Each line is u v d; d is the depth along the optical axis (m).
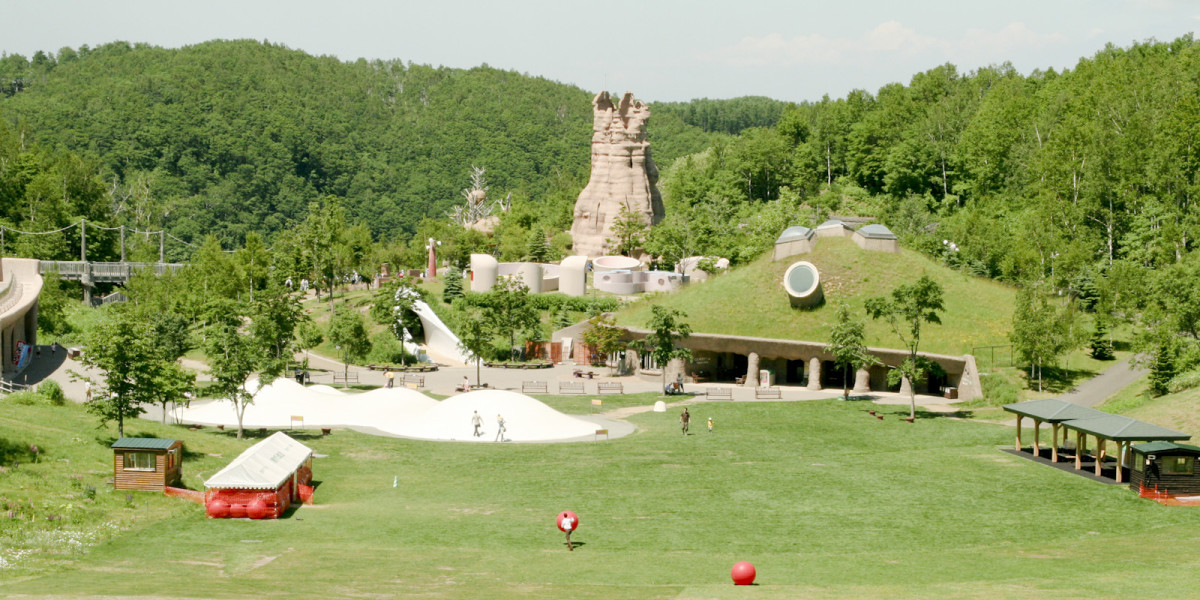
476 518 55.69
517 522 54.72
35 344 122.19
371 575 42.22
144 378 69.62
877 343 111.12
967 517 56.06
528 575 42.66
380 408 92.31
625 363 124.75
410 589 39.44
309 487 62.53
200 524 52.94
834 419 91.75
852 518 55.72
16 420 68.44
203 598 36.41
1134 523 54.75
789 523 54.50
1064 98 184.88
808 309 118.06
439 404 89.56
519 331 139.88
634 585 40.84
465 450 78.44
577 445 80.56
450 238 198.62
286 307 114.00
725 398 105.94
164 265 180.25
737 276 127.12
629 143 184.25
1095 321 111.88
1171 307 98.62
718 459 73.56
